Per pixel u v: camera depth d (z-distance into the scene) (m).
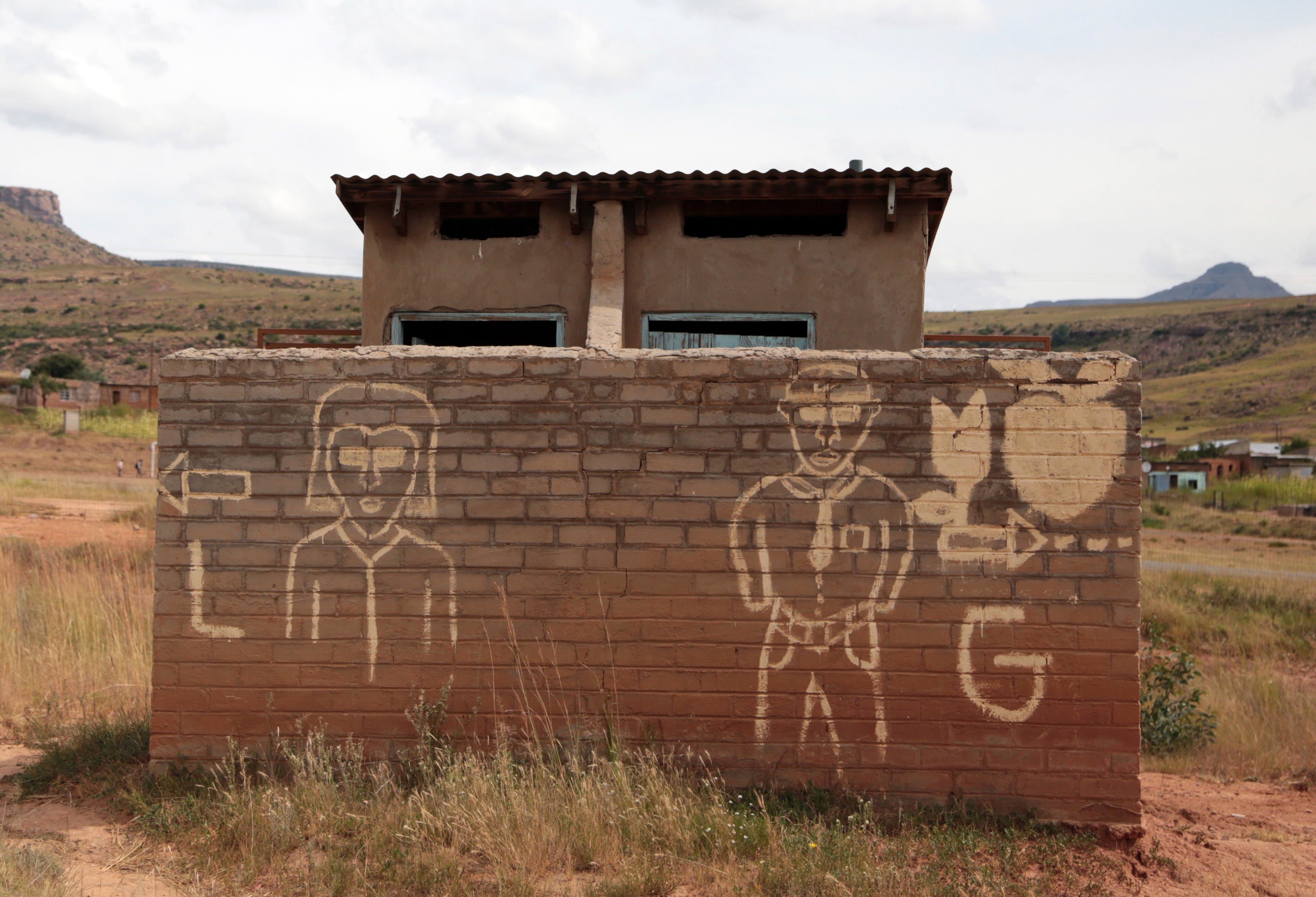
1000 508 4.83
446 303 8.55
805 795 4.84
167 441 5.02
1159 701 7.55
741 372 4.91
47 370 68.75
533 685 4.94
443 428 4.98
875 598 4.86
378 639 4.96
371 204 8.50
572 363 4.97
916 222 8.29
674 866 4.17
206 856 4.19
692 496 4.92
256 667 4.97
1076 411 4.82
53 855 4.16
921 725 4.84
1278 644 11.75
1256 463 53.53
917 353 4.89
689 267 8.40
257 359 5.02
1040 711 4.80
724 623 4.90
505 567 4.96
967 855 4.37
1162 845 4.82
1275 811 5.88
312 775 4.67
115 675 7.08
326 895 3.88
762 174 8.01
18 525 15.23
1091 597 4.79
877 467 4.87
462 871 4.10
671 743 4.91
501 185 8.22
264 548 4.98
